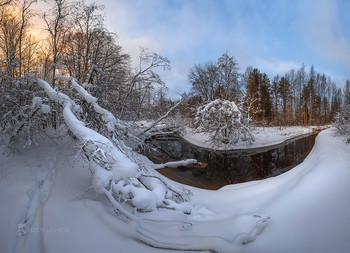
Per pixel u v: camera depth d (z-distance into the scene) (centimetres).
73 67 1171
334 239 327
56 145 736
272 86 4088
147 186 623
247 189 707
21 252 310
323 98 4666
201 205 617
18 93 662
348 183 483
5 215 366
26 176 490
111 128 675
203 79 3066
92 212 422
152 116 1407
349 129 1119
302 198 478
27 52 919
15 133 594
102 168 482
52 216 400
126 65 1336
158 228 433
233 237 383
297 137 2439
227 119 1902
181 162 1284
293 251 324
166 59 1156
